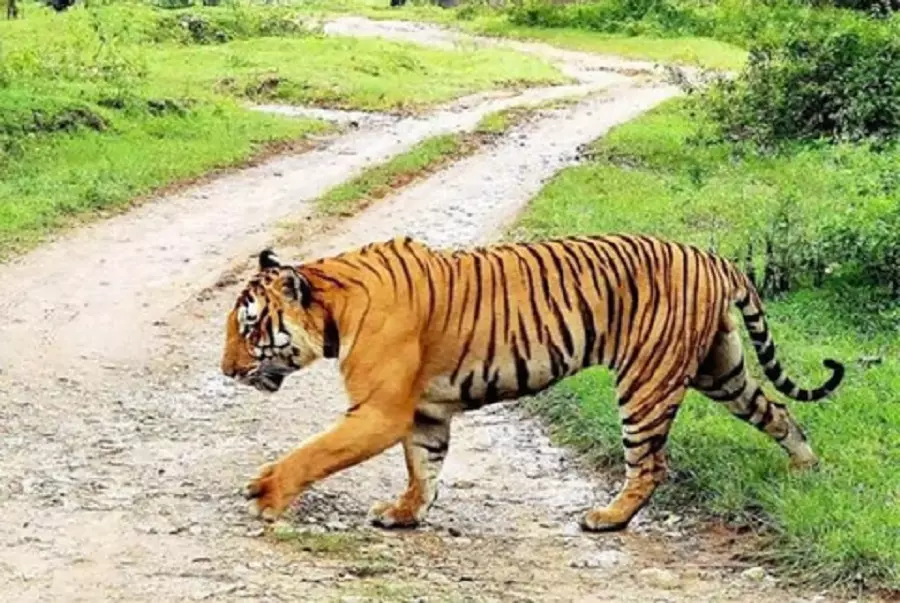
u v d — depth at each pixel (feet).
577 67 164.96
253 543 30.55
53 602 27.30
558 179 83.82
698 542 31.53
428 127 111.96
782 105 92.38
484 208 77.66
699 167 87.40
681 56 170.60
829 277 52.54
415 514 32.17
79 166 83.97
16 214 69.15
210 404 43.06
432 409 31.65
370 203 79.15
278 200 79.30
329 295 30.76
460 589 28.12
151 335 50.98
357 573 28.89
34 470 36.06
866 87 88.12
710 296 32.40
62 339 50.06
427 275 30.94
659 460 32.48
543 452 38.27
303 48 156.46
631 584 29.01
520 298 31.22
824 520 30.27
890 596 27.86
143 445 38.65
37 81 107.04
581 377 41.93
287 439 39.58
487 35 200.75
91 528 31.60
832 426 37.06
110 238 67.77
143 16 169.58
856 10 146.82
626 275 31.76
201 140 97.50
